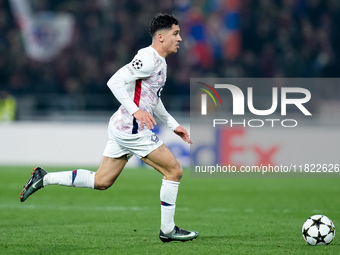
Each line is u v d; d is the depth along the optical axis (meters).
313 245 21.80
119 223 28.50
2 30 84.06
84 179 22.27
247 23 82.31
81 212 32.88
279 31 82.31
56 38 83.56
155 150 21.47
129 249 20.91
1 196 40.09
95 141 63.41
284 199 40.50
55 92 81.06
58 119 71.06
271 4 83.69
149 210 34.03
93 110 75.38
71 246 21.58
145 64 21.05
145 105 21.61
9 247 21.34
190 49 80.69
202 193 43.66
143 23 84.62
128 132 21.45
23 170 57.12
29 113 72.19
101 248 21.14
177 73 79.06
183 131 23.30
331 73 81.00
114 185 47.44
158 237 24.02
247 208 35.84
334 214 33.16
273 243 22.52
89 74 81.62
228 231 26.09
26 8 83.62
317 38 82.31
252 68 80.44
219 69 80.44
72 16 84.88
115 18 85.44
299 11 84.06
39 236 24.03
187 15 81.69
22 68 82.06
